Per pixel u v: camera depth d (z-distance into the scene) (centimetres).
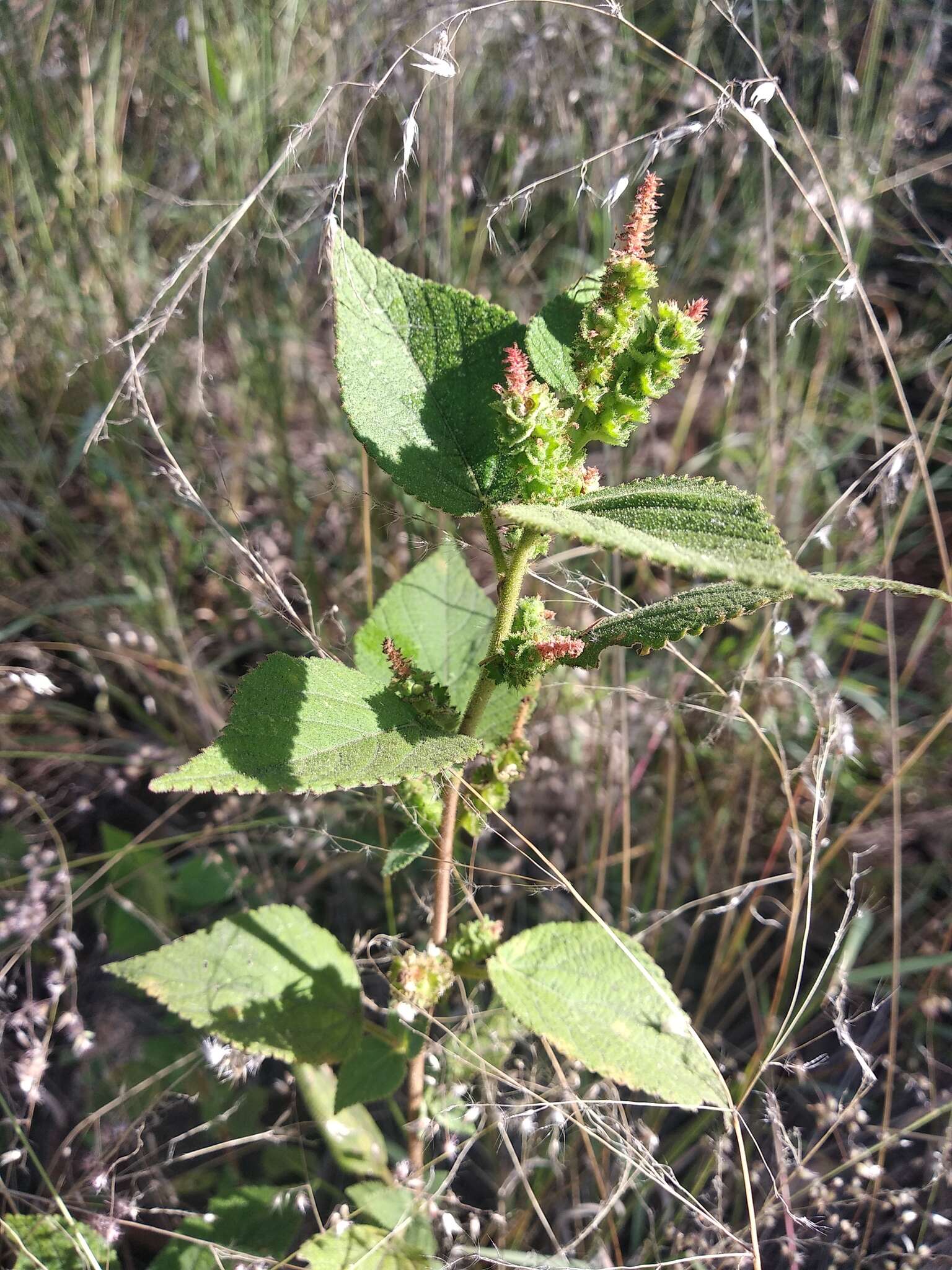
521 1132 32
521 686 23
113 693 47
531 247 51
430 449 23
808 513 49
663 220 53
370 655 30
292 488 48
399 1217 29
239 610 46
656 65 48
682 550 17
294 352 50
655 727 42
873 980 39
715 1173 34
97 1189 29
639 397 21
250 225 45
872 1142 35
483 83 51
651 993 27
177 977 28
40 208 44
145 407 30
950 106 53
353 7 45
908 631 50
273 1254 30
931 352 52
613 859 39
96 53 45
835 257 46
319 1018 28
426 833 27
